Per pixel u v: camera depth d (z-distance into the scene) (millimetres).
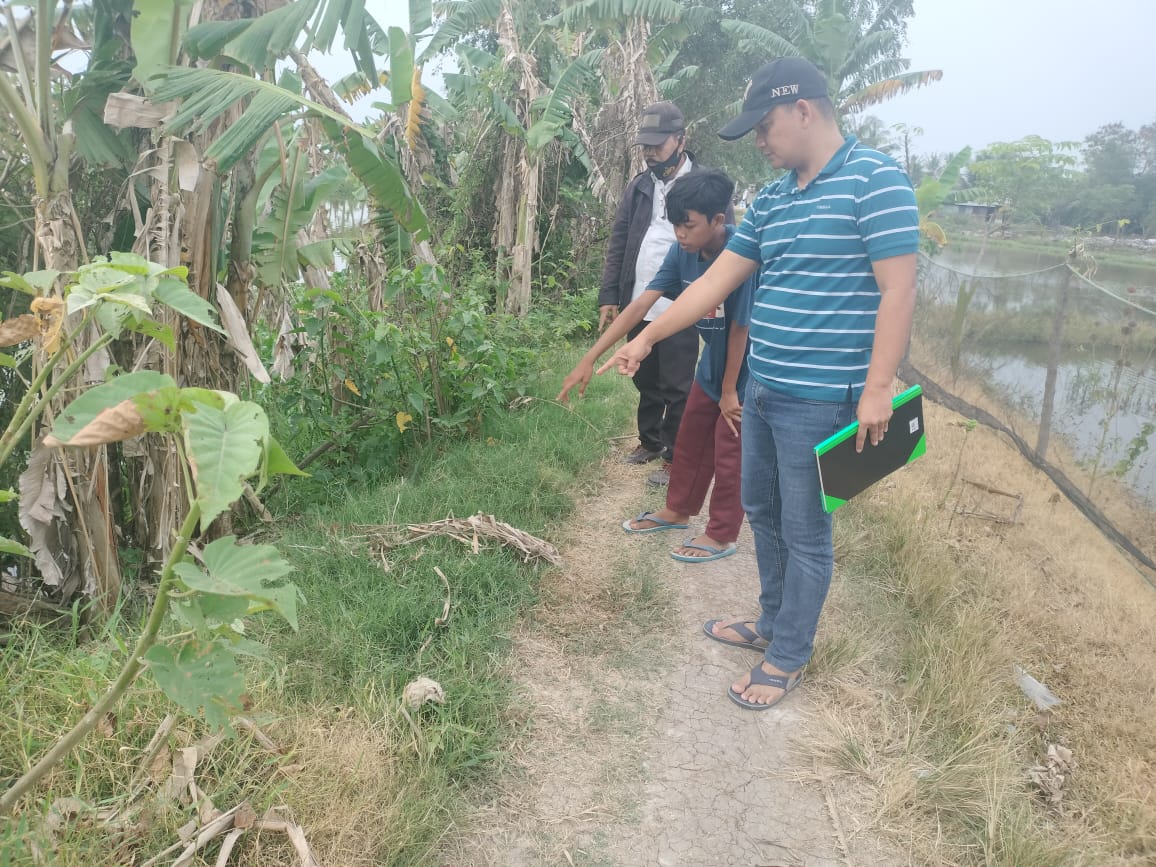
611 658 2793
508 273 8203
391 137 7730
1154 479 3643
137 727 2021
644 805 2158
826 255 2150
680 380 4230
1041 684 2803
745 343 3090
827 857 2023
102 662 2188
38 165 2461
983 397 5414
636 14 9125
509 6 9359
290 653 2512
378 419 4387
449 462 4246
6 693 2105
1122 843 2121
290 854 1783
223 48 2918
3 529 2926
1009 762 2318
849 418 2266
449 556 3156
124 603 2787
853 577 3377
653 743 2391
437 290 4453
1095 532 3996
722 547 3525
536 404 5375
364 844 1847
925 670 2699
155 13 2699
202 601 1204
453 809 2064
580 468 4465
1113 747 2518
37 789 1834
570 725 2445
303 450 4512
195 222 2898
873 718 2521
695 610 3123
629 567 3391
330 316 4188
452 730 2273
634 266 4395
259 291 3576
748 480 2590
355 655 2500
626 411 5594
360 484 4211
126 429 1075
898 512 3881
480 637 2730
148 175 3039
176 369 2867
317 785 1945
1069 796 2322
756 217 2393
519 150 8500
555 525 3771
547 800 2152
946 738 2428
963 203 17797
